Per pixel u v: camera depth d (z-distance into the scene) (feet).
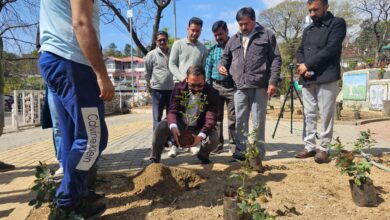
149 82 21.72
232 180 13.75
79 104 9.20
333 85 16.62
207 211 10.86
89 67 9.42
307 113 17.80
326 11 17.01
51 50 9.17
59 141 14.83
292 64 28.71
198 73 14.26
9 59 36.58
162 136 15.26
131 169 16.97
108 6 37.42
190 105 13.87
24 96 48.49
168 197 12.19
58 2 9.32
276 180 13.80
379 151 20.13
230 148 19.98
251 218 9.46
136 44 40.93
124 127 41.57
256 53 16.42
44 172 9.42
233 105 19.56
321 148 16.78
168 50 21.86
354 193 11.41
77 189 9.32
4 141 32.45
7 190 14.16
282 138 27.53
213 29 20.06
